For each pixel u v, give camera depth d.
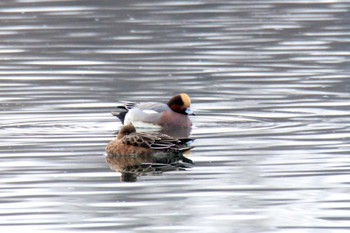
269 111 19.67
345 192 13.38
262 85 22.39
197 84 22.67
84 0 35.91
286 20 32.00
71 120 19.03
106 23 31.47
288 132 17.59
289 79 23.03
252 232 11.77
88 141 17.11
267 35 29.28
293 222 12.11
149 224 12.06
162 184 13.92
